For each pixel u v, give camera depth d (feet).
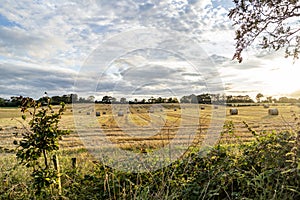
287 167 9.92
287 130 12.63
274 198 9.38
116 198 11.95
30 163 13.41
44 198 12.55
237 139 16.42
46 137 12.97
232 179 11.19
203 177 12.17
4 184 13.56
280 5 16.12
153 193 11.53
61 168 15.96
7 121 77.05
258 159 11.96
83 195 12.62
